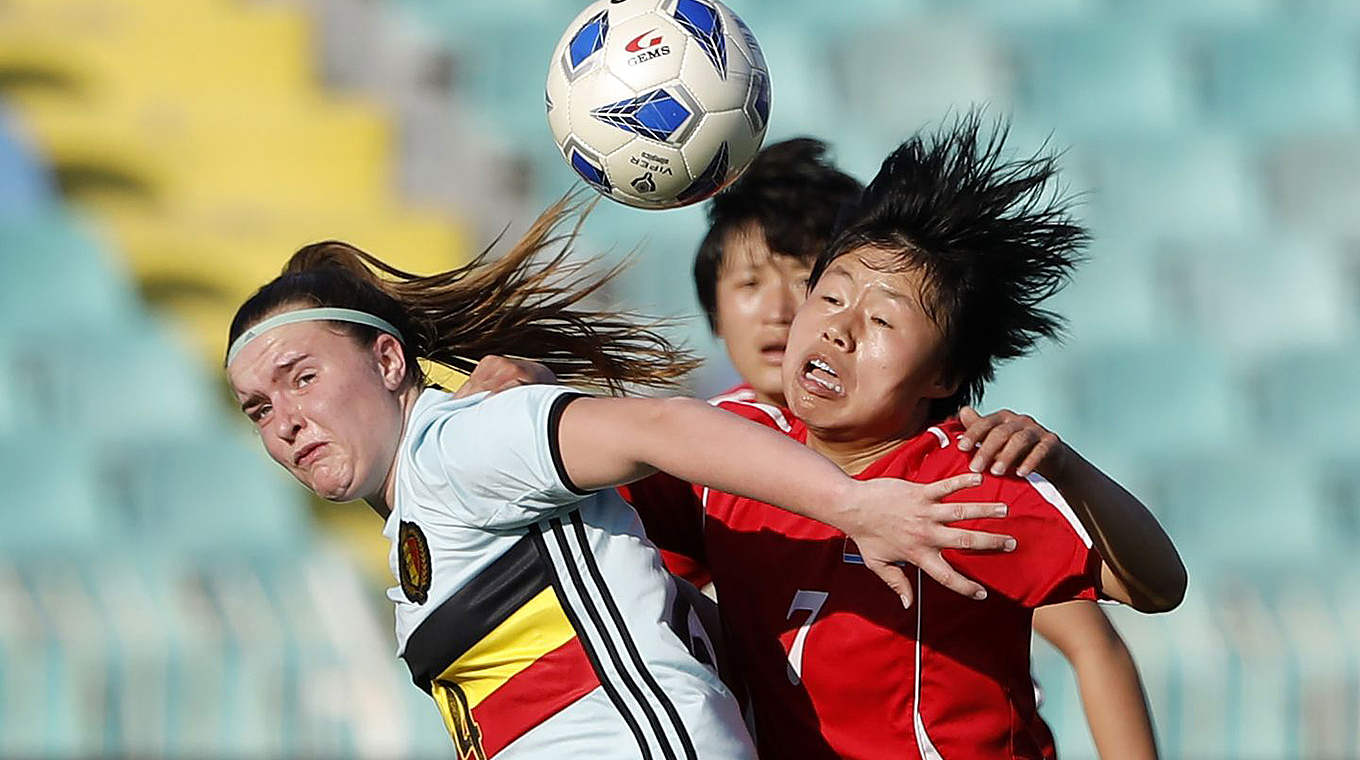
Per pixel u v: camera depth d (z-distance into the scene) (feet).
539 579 31.91
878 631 32.89
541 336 39.24
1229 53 162.40
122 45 150.20
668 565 38.29
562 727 31.96
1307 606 95.86
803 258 42.60
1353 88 161.68
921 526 26.43
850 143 144.97
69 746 84.28
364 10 158.81
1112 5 168.96
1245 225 146.30
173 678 85.61
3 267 116.67
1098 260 138.72
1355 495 121.08
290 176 140.26
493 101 153.79
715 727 31.91
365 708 86.43
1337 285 140.05
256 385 33.47
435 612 32.48
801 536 34.17
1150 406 125.59
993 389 121.19
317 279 34.40
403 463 32.96
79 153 135.74
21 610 88.07
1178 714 90.63
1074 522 32.14
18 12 152.76
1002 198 33.65
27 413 110.32
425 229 134.10
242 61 151.64
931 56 156.66
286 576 91.56
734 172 38.99
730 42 38.63
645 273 125.59
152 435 110.42
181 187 137.18
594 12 39.27
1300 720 91.15
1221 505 115.44
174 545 101.60
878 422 33.32
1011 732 33.60
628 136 37.93
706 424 28.30
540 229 38.68
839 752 33.68
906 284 32.89
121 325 116.78
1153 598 32.76
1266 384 130.31
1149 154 148.25
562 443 29.68
